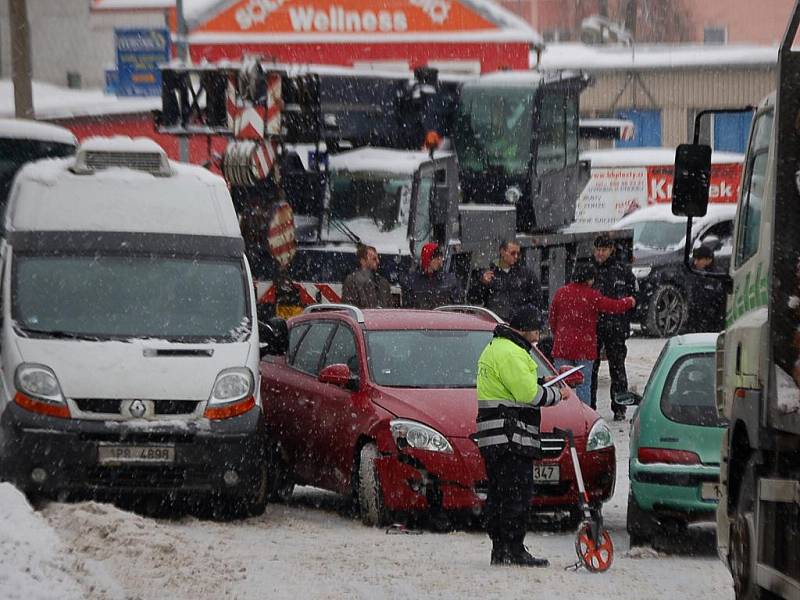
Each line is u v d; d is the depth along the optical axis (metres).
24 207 48.94
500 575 36.53
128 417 43.88
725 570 38.34
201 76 79.62
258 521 45.88
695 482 40.94
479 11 169.38
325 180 78.31
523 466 38.22
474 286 70.25
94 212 48.84
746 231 31.75
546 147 88.56
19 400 43.66
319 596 33.44
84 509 39.41
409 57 168.88
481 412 38.28
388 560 38.38
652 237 112.69
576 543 37.84
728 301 32.88
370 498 44.97
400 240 76.75
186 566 36.03
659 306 105.69
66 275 47.09
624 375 68.88
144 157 50.44
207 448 44.28
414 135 85.88
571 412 45.84
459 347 48.44
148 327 46.25
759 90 198.50
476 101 87.31
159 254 48.19
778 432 27.28
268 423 51.09
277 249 77.06
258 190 78.25
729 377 31.83
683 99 199.75
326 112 83.69
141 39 136.38
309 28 167.88
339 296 77.06
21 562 30.91
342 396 47.44
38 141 81.69
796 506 26.30
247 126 78.00
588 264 68.44
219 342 46.09
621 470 57.72
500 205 86.25
